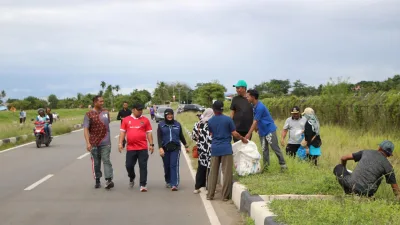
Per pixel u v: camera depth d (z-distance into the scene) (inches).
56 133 1218.6
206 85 2400.3
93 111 419.8
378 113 750.5
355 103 825.5
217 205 351.3
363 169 296.8
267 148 414.3
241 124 415.2
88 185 441.1
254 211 278.2
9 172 526.0
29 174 510.6
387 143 299.9
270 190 322.3
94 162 424.2
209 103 2346.2
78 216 317.7
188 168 561.6
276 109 1400.1
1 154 721.0
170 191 411.5
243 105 418.0
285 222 237.1
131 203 360.2
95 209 339.0
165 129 417.4
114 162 621.6
